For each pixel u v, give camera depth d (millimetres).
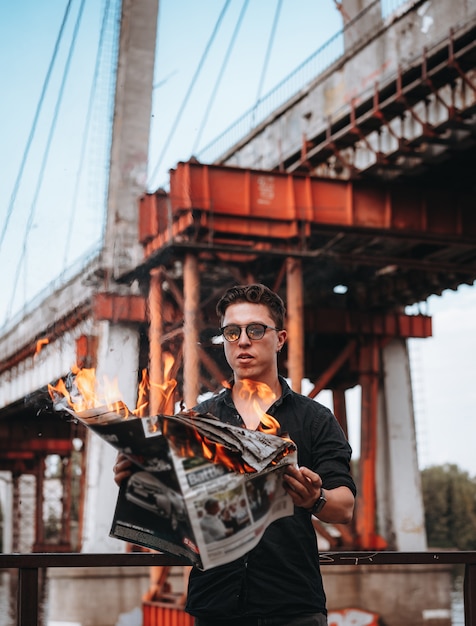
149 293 27562
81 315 31625
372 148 26969
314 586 3602
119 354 28219
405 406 37156
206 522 3080
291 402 3799
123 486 3410
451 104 24109
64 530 66312
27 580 4191
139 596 31672
